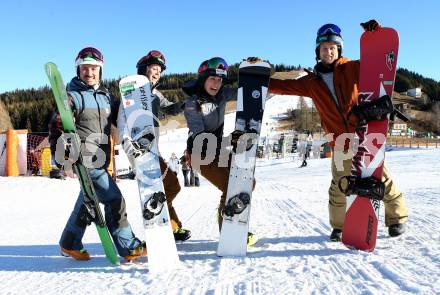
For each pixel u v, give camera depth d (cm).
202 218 647
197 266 320
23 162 1791
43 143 1806
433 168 1702
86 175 322
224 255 347
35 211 824
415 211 558
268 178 1880
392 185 380
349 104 379
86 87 353
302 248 364
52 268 342
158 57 416
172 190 431
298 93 412
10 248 441
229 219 351
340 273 276
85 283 291
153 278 294
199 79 396
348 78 381
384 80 354
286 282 263
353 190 339
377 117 337
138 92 362
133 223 622
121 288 273
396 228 379
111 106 367
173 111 451
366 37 362
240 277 281
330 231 450
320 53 393
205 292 254
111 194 345
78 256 363
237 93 377
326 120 397
